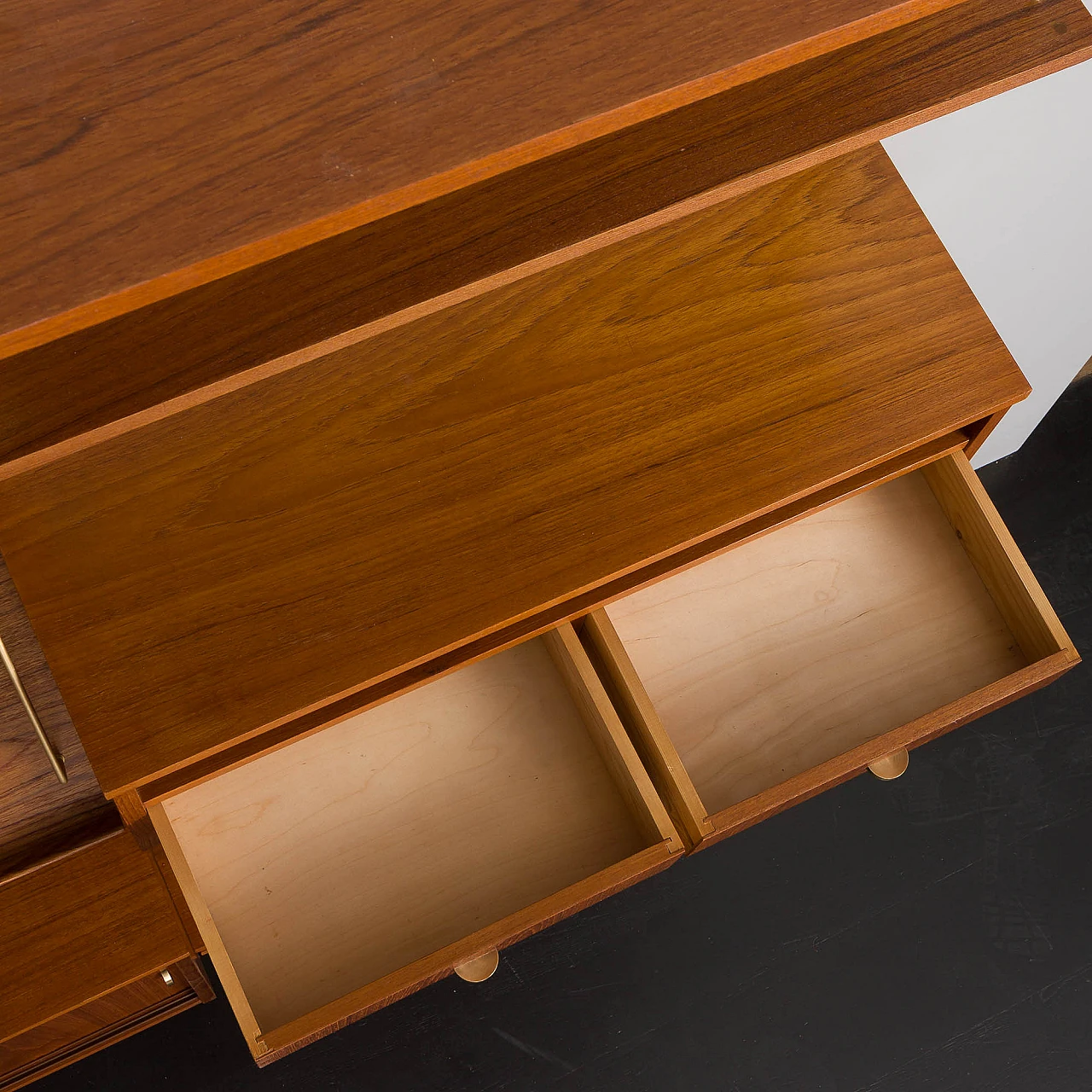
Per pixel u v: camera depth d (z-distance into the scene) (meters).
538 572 1.03
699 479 1.07
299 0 0.58
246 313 0.73
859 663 1.29
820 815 1.81
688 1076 1.70
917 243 1.16
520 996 1.72
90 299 0.54
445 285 0.73
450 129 0.58
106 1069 1.65
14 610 1.04
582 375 1.10
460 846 1.21
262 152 0.57
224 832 1.19
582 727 1.25
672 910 1.77
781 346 1.12
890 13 0.62
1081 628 1.92
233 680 0.98
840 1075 1.71
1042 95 1.24
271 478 1.04
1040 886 1.79
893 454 1.09
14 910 1.05
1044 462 2.01
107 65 0.57
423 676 1.11
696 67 0.60
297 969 1.16
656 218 0.77
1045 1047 1.73
